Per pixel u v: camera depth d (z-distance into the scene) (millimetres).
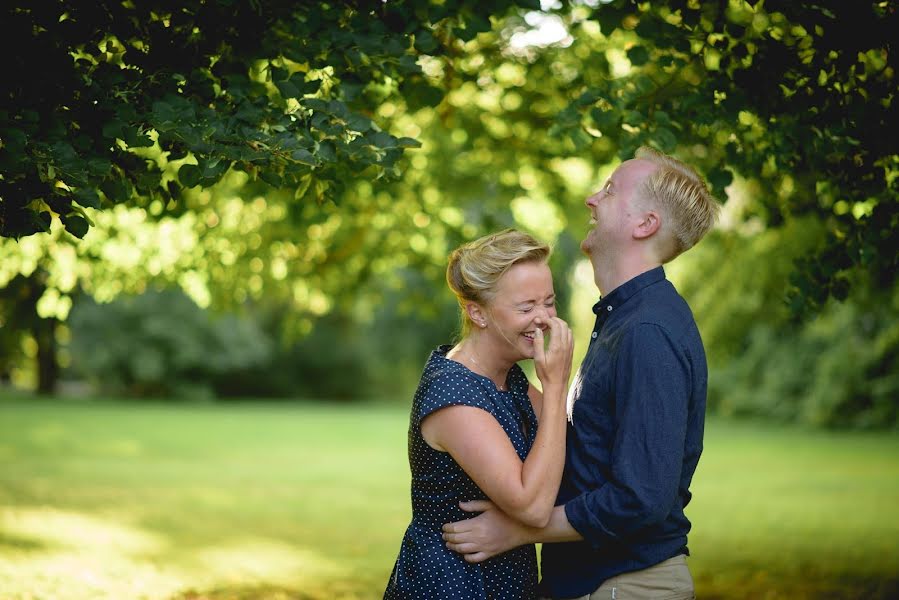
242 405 34656
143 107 3131
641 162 2803
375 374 40094
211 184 3289
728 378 27375
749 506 11797
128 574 6371
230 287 8086
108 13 3279
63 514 9719
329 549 8391
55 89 3018
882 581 6680
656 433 2463
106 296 7785
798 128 3682
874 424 24156
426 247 8414
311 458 17469
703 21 3943
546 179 7883
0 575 5875
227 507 11055
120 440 19406
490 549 2594
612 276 2779
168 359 34406
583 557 2645
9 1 3084
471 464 2547
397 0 3527
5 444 17641
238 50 3400
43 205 3047
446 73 6070
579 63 6641
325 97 3752
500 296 2641
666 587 2590
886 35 3443
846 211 4438
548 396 2541
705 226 2754
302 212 6926
